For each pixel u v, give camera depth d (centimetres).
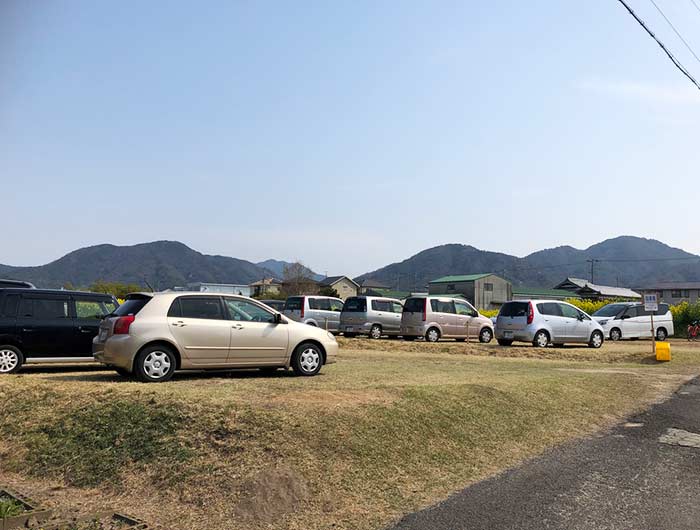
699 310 3055
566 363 1580
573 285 8794
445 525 509
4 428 711
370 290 9362
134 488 571
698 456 727
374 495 569
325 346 1037
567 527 505
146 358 888
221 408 679
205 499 540
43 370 1151
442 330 2172
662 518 525
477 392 888
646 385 1227
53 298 1115
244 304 993
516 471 661
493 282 7781
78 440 661
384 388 850
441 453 680
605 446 772
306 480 570
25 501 546
